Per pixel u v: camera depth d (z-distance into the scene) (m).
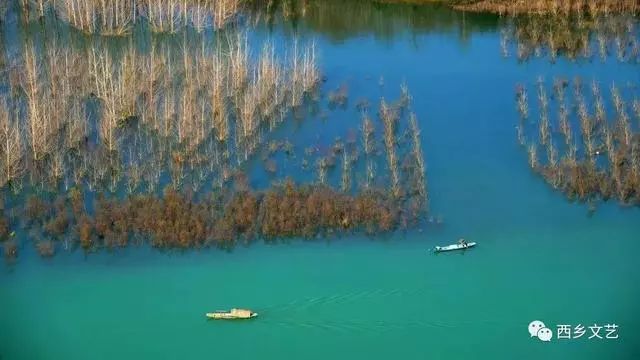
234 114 68.31
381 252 52.94
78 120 63.09
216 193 57.84
